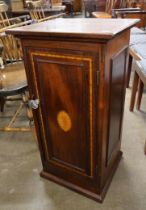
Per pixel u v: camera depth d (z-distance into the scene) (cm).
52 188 132
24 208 121
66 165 125
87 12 627
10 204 123
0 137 182
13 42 183
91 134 103
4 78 152
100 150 106
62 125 110
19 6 317
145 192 126
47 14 260
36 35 88
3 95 138
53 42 87
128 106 218
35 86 106
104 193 123
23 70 165
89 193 124
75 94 96
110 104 102
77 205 121
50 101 106
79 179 124
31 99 111
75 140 111
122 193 126
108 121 105
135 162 148
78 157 116
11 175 143
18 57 190
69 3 739
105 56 81
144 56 173
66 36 81
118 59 100
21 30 90
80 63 86
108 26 92
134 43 205
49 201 124
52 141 121
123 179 135
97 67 83
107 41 76
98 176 115
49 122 115
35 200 125
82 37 78
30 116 159
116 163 142
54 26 97
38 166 149
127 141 169
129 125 188
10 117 209
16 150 166
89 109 96
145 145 154
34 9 215
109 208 118
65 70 92
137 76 191
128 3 376
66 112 104
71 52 85
